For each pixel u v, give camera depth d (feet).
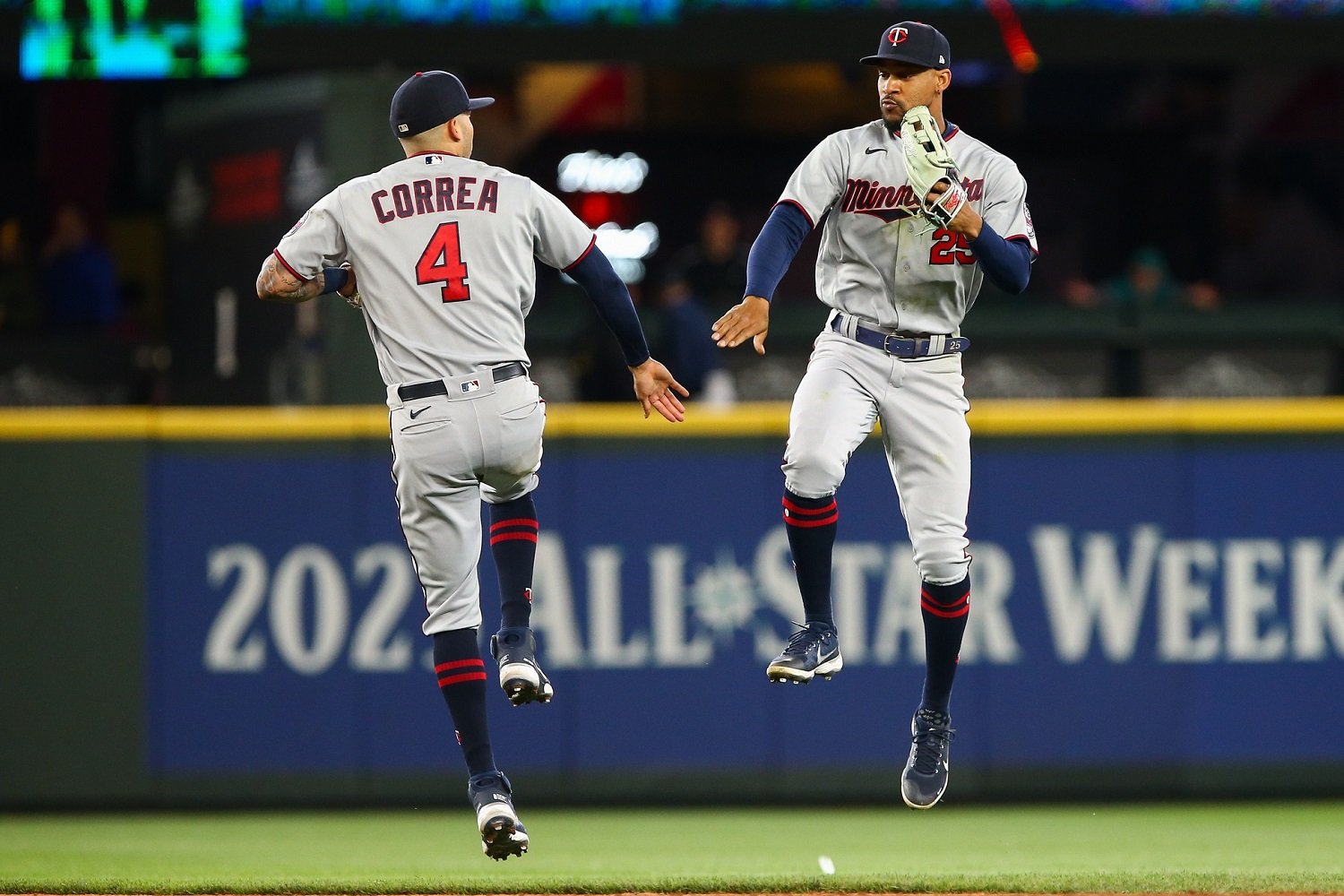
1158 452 90.33
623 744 89.56
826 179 54.34
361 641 89.45
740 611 89.92
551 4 98.53
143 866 71.31
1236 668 90.22
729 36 98.68
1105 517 90.07
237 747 88.99
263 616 89.35
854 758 89.66
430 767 89.40
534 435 53.01
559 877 64.03
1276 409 90.17
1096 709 89.92
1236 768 90.02
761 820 86.53
